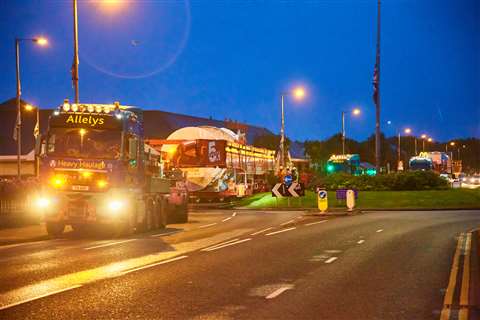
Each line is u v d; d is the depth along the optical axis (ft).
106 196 71.97
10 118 212.84
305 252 56.65
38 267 46.68
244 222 100.99
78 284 38.70
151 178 83.51
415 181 166.91
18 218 90.07
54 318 29.04
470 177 437.99
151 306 31.94
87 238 72.49
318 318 29.43
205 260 50.78
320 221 99.55
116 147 72.38
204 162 162.50
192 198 163.73
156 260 50.83
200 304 32.53
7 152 193.67
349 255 54.49
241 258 52.13
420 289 37.60
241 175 177.47
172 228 89.40
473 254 55.62
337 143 380.99
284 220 104.83
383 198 149.79
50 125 72.79
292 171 194.80
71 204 72.28
